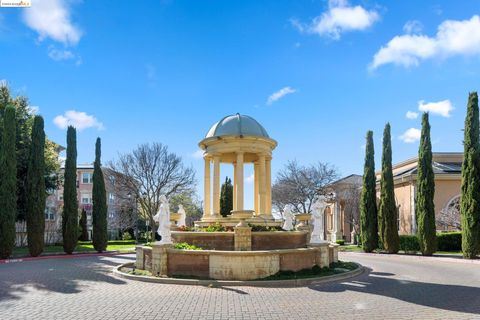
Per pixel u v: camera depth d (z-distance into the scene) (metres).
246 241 14.99
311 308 9.27
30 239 26.14
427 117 28.00
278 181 47.53
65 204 29.11
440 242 29.14
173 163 43.03
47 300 10.13
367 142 32.53
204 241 16.30
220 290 11.73
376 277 15.06
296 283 12.77
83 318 8.22
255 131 19.53
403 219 36.66
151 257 15.22
